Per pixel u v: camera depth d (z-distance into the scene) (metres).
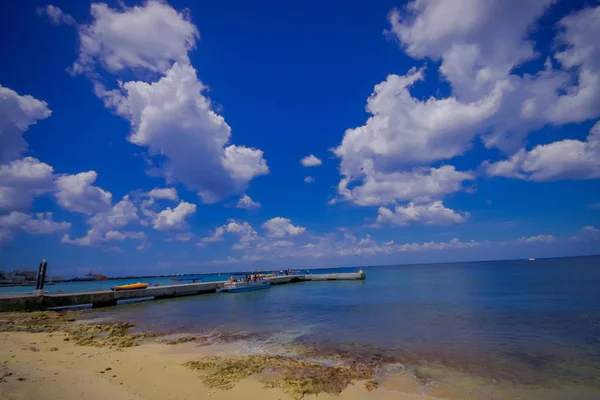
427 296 32.03
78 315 25.53
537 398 8.30
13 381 7.93
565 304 23.48
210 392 8.23
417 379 9.55
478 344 13.39
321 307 26.34
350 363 11.09
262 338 15.21
